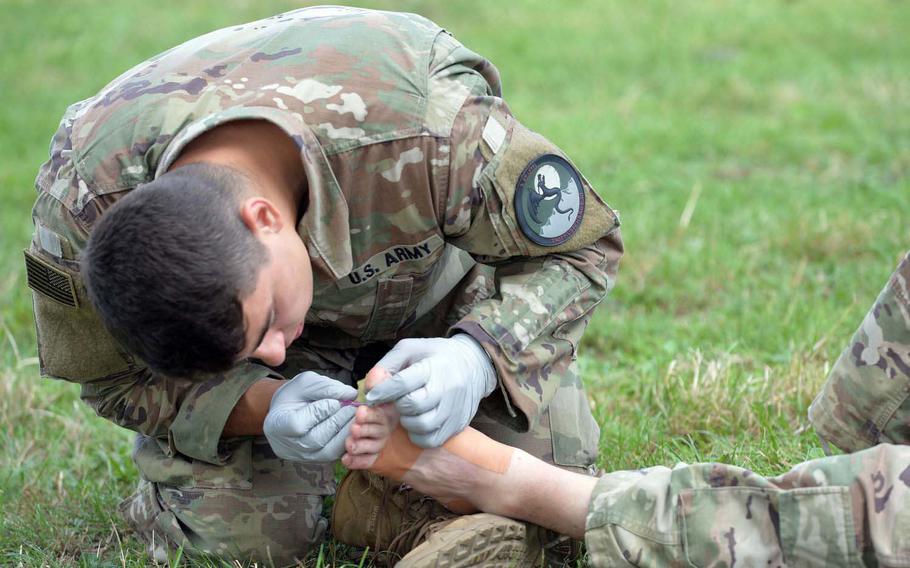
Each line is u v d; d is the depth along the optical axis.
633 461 3.54
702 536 2.54
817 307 4.76
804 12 12.00
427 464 2.81
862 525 2.43
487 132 2.77
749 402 3.83
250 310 2.37
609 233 3.03
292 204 2.61
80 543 3.30
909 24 11.25
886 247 5.53
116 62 11.11
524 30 11.70
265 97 2.65
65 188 2.79
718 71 9.77
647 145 7.82
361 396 2.78
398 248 2.88
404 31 2.85
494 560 2.74
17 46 11.65
